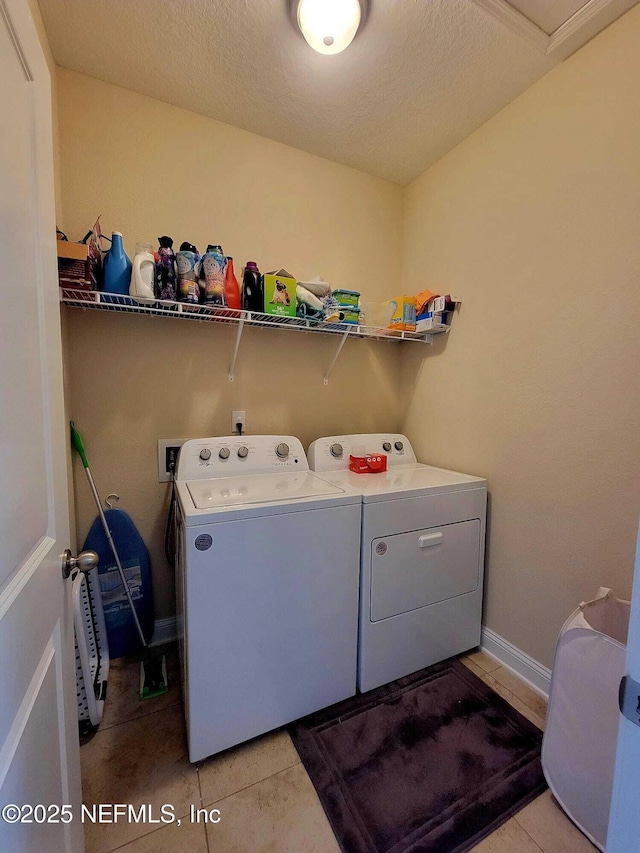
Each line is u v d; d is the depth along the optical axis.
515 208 1.57
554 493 1.45
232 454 1.64
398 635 1.51
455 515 1.61
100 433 1.62
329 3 1.16
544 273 1.46
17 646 0.55
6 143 0.58
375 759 1.21
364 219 2.13
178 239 1.67
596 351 1.30
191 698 1.15
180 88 1.55
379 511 1.42
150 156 1.61
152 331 1.68
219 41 1.32
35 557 0.65
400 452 2.06
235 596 1.18
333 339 2.09
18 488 0.58
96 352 1.59
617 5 1.16
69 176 1.48
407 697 1.47
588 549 1.35
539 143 1.46
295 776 1.16
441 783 1.14
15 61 0.61
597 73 1.27
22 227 0.63
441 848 0.98
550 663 1.47
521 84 1.49
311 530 1.29
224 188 1.75
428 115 1.66
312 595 1.31
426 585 1.56
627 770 0.51
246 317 1.62
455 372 1.90
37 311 0.70
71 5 1.19
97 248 1.37
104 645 1.59
